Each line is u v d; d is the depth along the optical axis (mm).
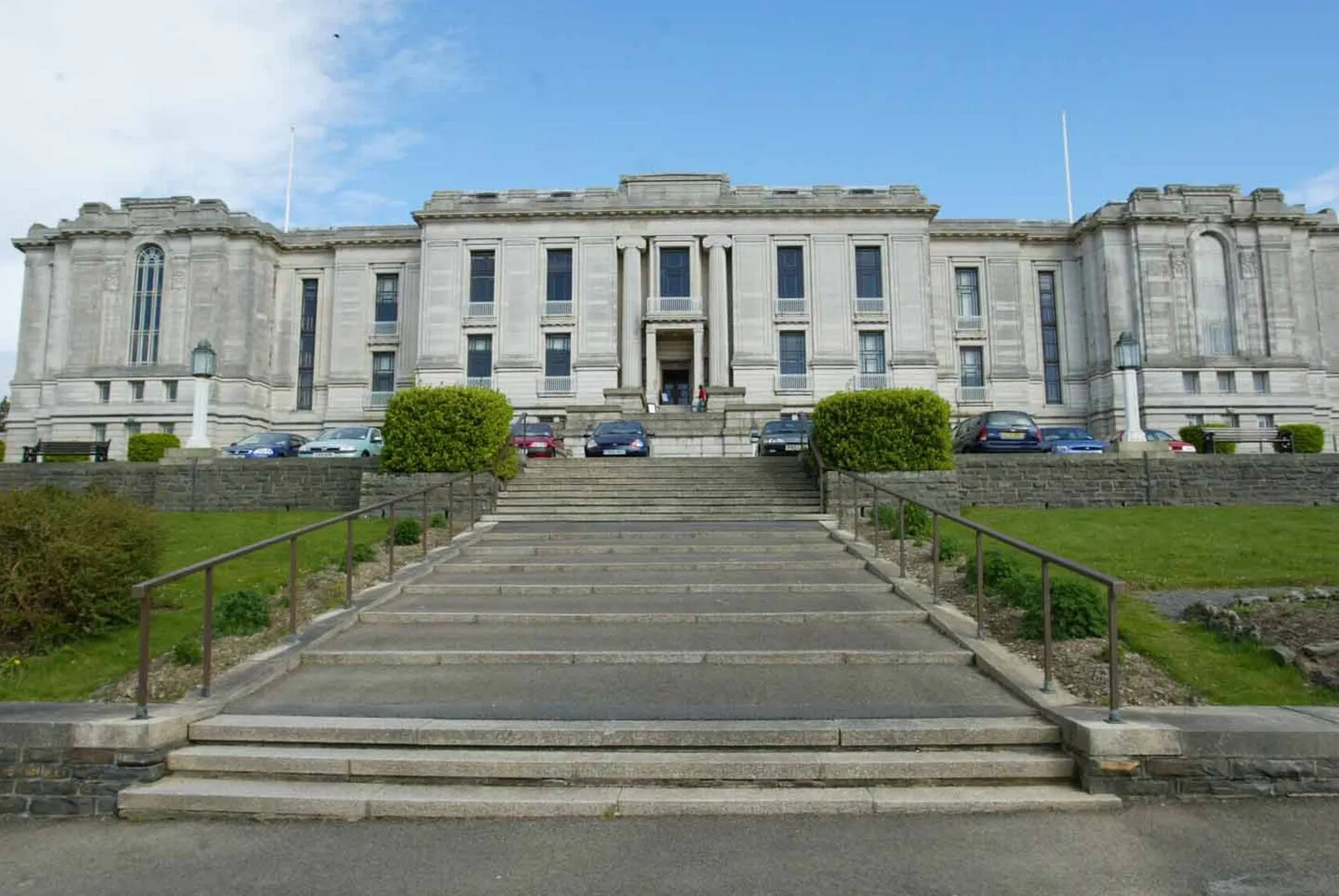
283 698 7340
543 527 15461
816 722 6578
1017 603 9453
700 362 47625
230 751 6441
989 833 5453
